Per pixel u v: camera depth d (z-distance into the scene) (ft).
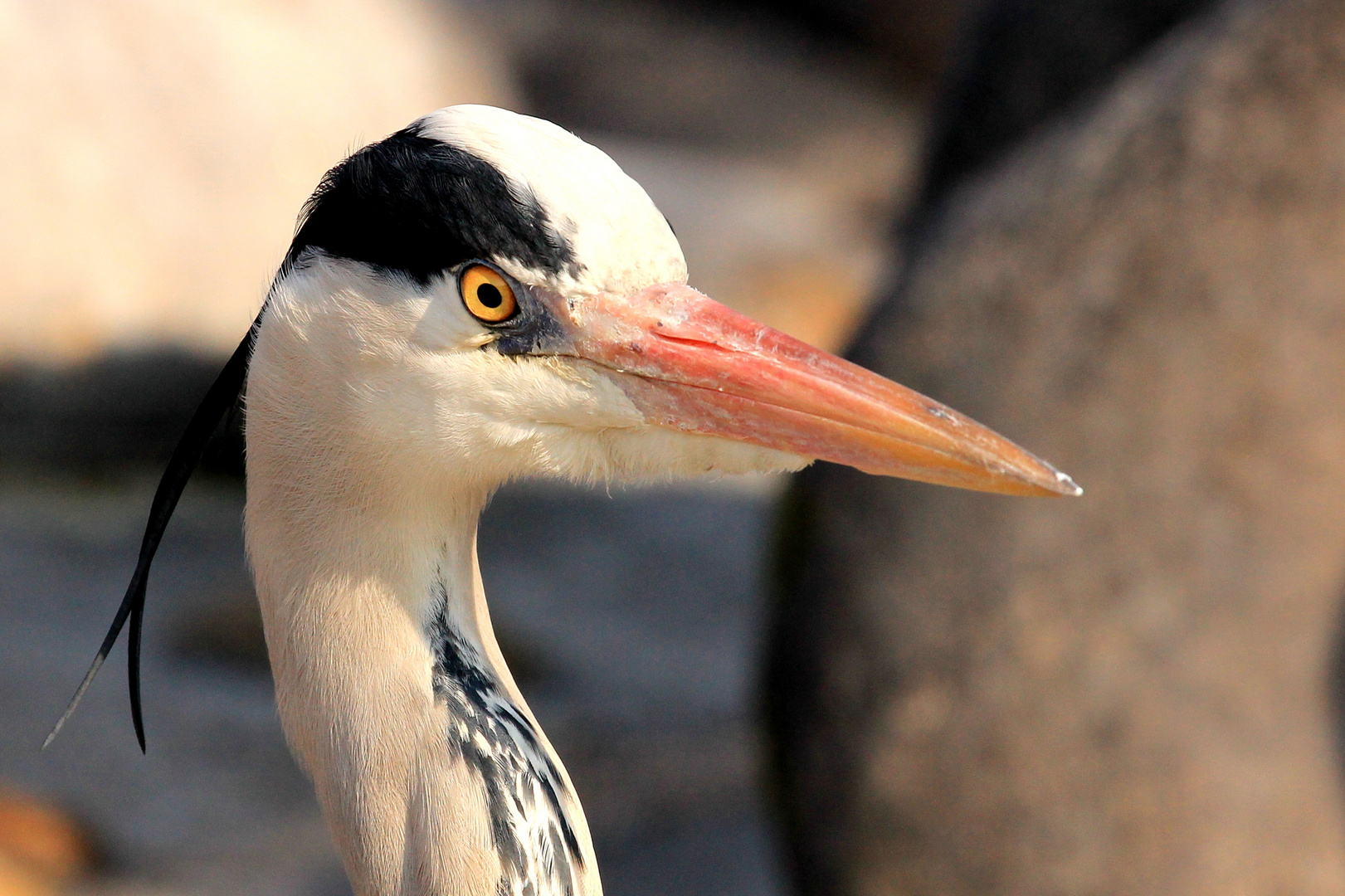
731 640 47.67
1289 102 24.95
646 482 15.71
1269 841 21.80
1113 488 23.77
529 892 14.53
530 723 15.24
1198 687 22.57
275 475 15.07
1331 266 23.85
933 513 24.98
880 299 28.99
